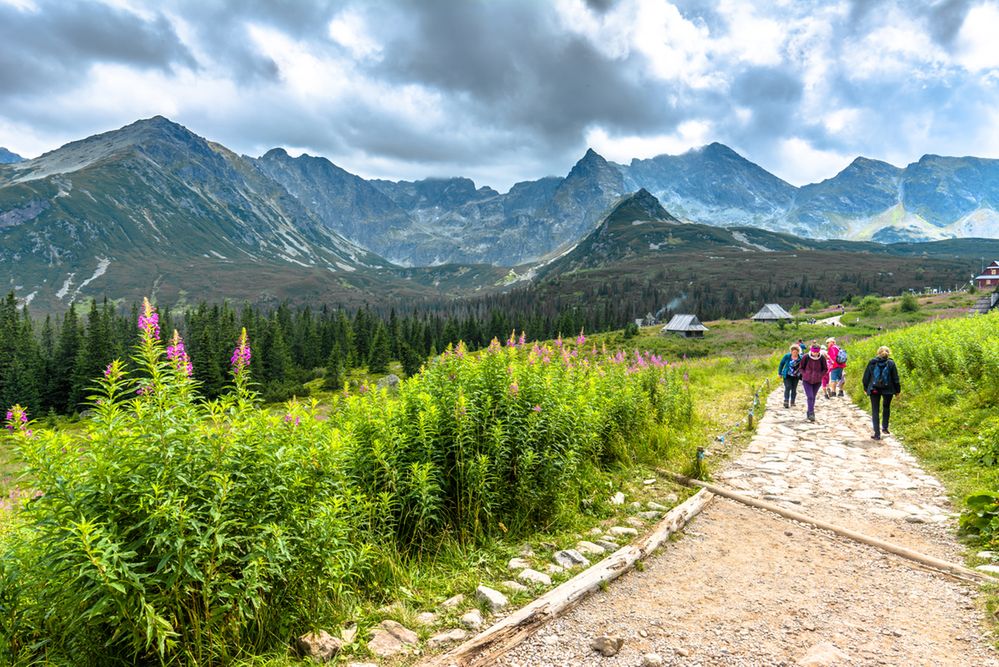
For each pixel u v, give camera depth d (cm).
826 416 1647
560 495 775
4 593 372
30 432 377
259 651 432
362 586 550
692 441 1274
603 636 467
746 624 495
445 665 420
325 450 492
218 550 397
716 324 13038
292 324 12500
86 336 7825
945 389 1418
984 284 14850
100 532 345
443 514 683
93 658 380
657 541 687
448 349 966
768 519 796
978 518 680
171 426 408
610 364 1432
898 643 455
